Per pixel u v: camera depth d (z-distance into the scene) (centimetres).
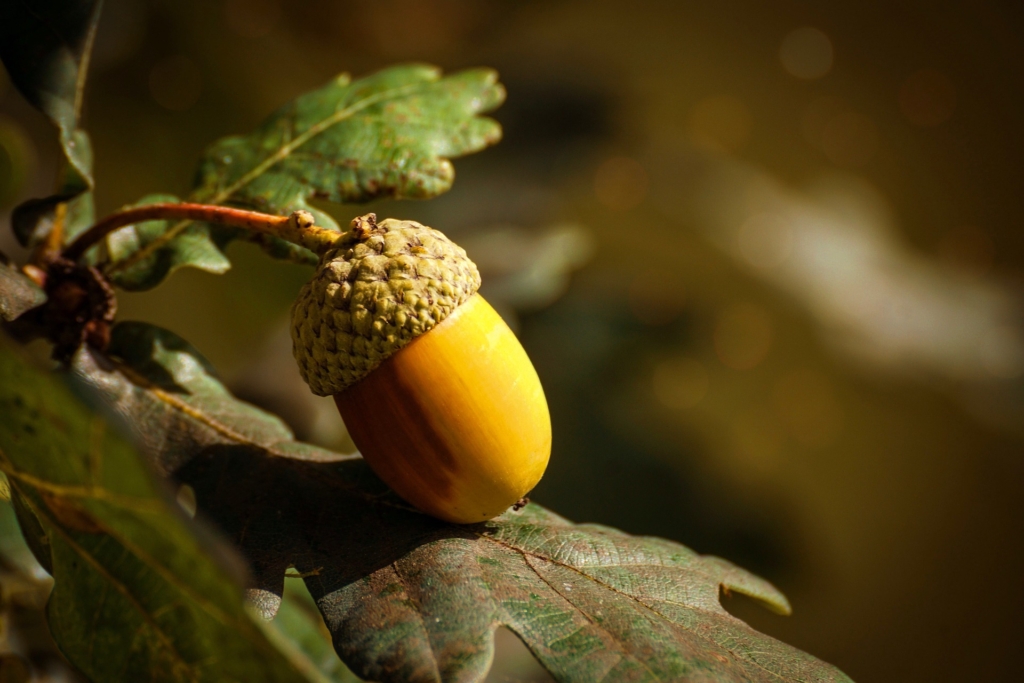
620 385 49
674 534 46
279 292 35
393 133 22
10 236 27
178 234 21
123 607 18
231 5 42
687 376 55
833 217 64
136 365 20
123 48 36
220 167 21
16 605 22
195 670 18
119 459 16
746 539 49
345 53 59
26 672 21
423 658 18
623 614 19
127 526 17
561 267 40
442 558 19
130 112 37
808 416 62
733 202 57
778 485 58
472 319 19
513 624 18
